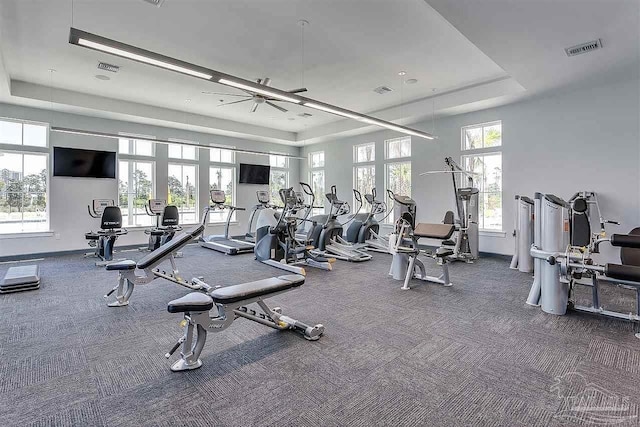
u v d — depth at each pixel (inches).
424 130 306.3
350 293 165.3
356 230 297.3
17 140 257.1
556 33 141.6
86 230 286.5
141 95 266.1
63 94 251.9
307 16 151.3
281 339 111.3
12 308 141.5
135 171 318.0
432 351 102.4
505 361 96.0
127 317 131.6
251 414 72.7
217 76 140.1
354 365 94.0
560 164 228.8
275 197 427.5
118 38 171.8
